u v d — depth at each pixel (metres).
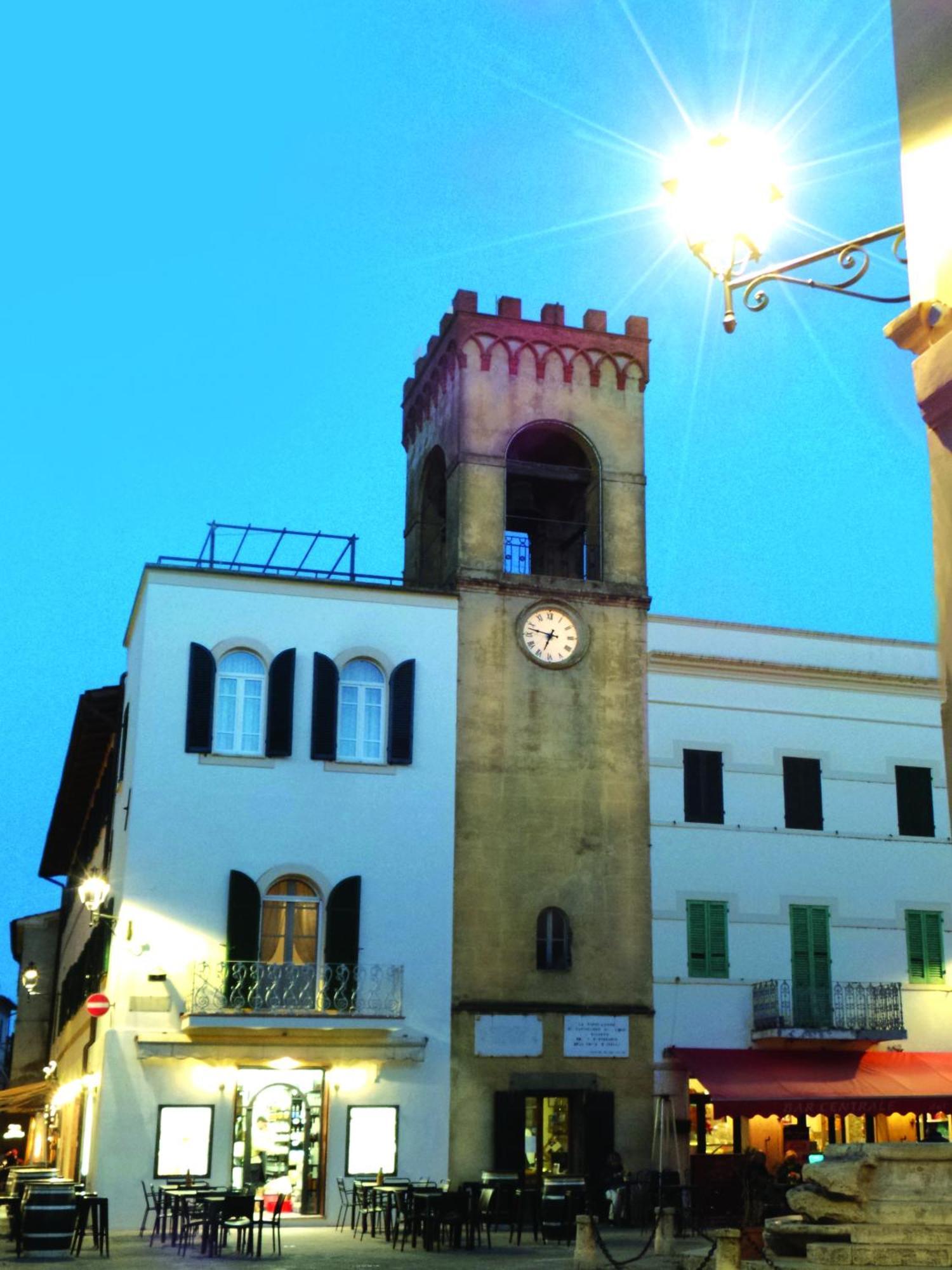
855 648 38.06
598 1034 33.34
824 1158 16.39
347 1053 31.42
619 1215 30.89
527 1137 32.94
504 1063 32.59
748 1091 32.19
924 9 7.16
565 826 34.50
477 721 34.56
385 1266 22.09
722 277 11.45
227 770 32.50
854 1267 14.44
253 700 33.28
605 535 36.84
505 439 36.72
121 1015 30.56
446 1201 25.72
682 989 34.31
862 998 35.06
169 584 33.19
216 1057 30.67
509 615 35.47
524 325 37.62
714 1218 32.34
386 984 32.19
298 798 32.81
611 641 36.06
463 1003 32.62
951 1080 34.09
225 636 33.28
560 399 37.47
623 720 35.59
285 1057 31.05
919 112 7.15
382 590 34.59
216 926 31.56
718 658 36.59
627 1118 33.03
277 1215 24.38
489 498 36.16
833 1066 34.00
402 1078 31.84
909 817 37.47
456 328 37.28
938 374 6.62
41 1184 24.14
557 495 40.47
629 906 34.41
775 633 37.44
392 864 33.06
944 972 36.62
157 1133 30.14
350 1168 31.00
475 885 33.50
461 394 36.78
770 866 35.78
